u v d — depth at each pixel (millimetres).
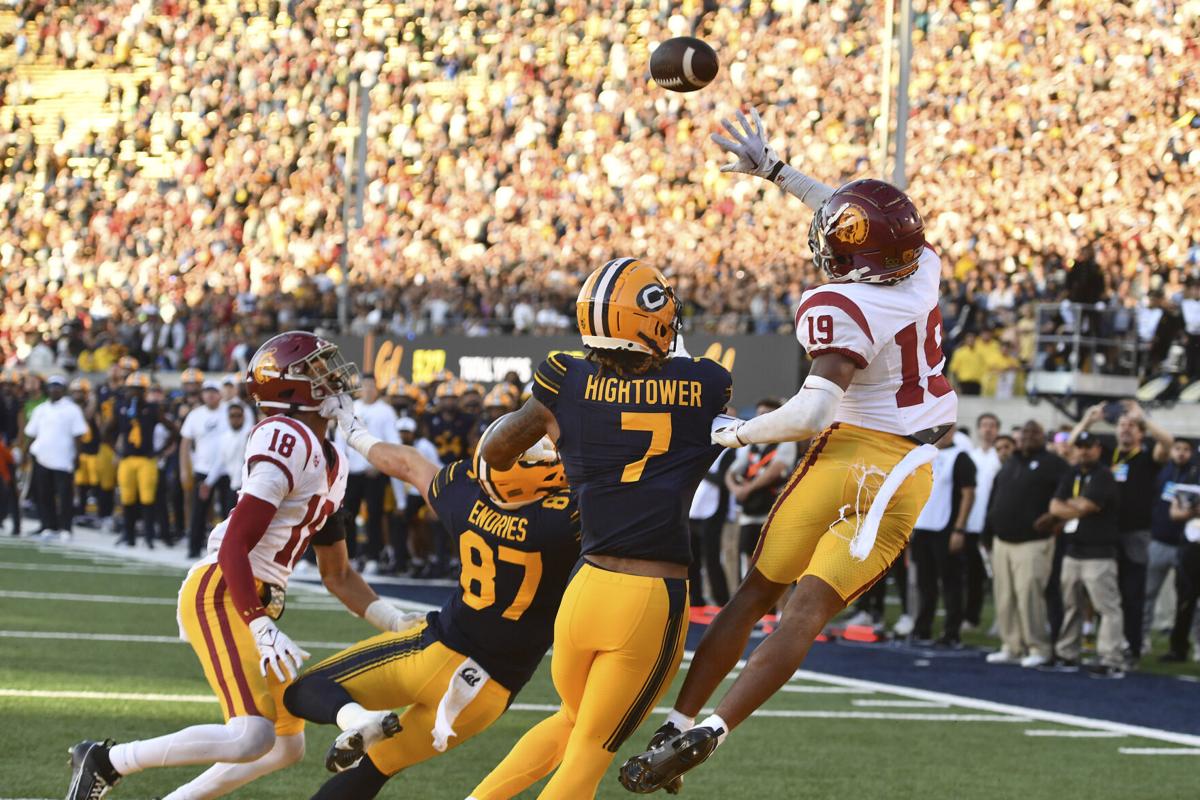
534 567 18000
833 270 18109
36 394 82562
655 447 16578
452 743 18688
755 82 101875
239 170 116812
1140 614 44188
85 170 124312
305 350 19281
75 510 81812
